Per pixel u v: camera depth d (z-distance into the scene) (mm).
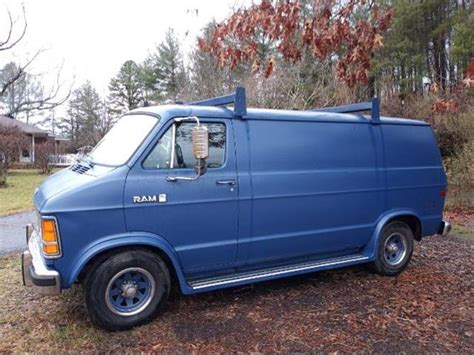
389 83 16875
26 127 33000
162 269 3963
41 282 3438
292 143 4641
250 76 13086
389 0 16984
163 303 4004
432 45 21250
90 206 3578
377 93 16297
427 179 5730
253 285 4988
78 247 3559
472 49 16766
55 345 3543
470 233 8328
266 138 4484
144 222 3803
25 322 3996
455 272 5605
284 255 4688
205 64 17062
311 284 5055
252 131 4418
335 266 4953
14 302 4512
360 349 3463
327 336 3688
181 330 3801
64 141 40812
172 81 31938
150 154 3877
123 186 3709
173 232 3947
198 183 4039
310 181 4715
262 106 12367
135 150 3859
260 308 4297
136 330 3803
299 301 4496
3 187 16703
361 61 5023
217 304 4395
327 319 4039
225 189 4176
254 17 4660
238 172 4273
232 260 4348
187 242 4031
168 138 3977
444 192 5938
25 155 27281
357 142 5141
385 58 19594
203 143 3752
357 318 4062
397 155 5477
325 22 4578
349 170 5027
